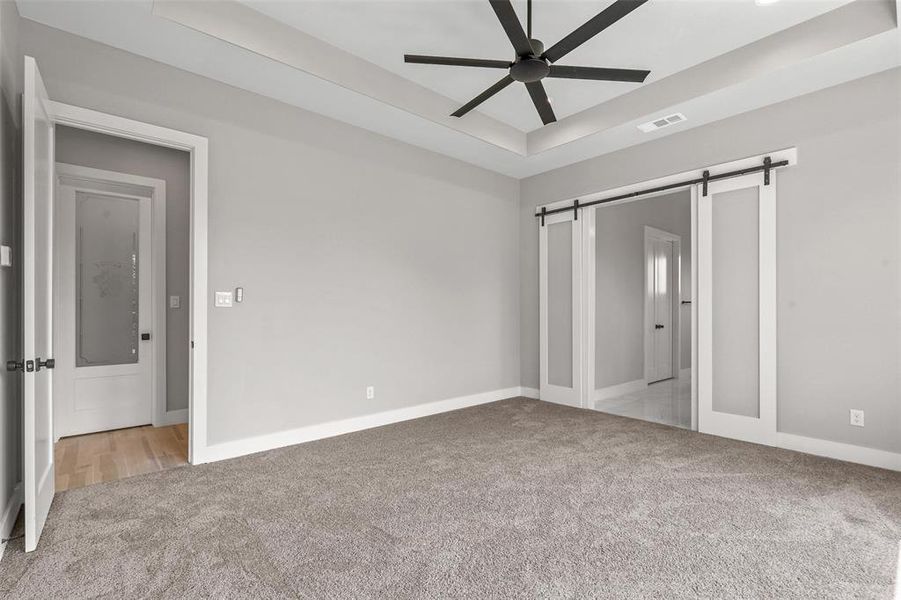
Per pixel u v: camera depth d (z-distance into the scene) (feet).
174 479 9.12
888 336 9.68
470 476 9.35
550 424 13.50
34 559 6.28
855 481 9.01
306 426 11.74
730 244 12.03
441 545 6.66
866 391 9.94
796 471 9.55
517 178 17.92
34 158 6.57
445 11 9.11
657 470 9.67
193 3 8.41
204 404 10.07
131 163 12.96
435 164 15.01
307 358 11.79
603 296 17.79
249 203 10.82
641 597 5.48
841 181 10.25
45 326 7.52
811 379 10.70
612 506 7.96
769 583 5.76
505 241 17.47
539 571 6.01
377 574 5.94
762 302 11.45
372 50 10.57
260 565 6.15
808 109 10.71
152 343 13.41
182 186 13.87
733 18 9.20
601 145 14.24
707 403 12.48
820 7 8.87
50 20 8.20
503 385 17.38
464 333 15.94
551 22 9.38
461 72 11.56
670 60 10.77
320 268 12.09
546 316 16.97
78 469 9.72
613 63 10.89
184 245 13.91
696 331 12.69
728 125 12.06
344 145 12.62
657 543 6.72
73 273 12.37
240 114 10.69
